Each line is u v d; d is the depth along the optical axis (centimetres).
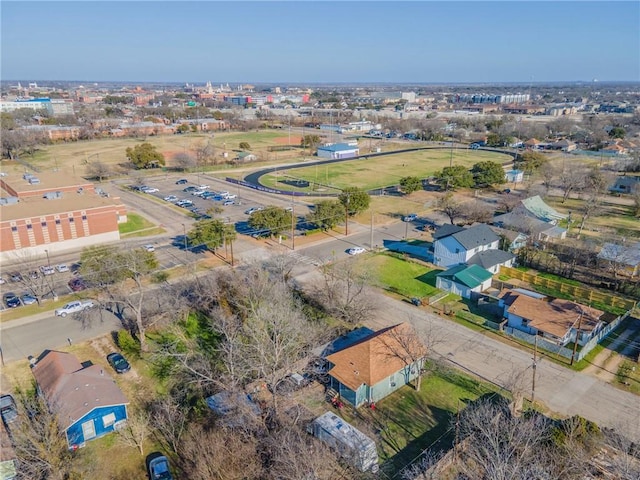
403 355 3797
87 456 3142
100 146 16188
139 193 10250
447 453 2941
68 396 3356
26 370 4066
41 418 3119
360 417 3488
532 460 2708
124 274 4956
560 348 4269
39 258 6581
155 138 18338
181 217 8512
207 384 3616
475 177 10369
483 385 3841
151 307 5016
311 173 12444
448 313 5031
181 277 5853
